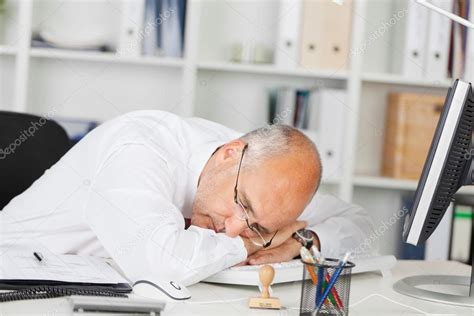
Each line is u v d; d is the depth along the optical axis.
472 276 1.49
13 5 3.48
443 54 3.35
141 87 3.55
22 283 1.35
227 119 3.54
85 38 3.50
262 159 1.55
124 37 3.32
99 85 3.54
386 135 3.55
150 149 1.64
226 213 1.59
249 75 3.54
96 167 1.73
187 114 3.35
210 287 1.50
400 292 1.55
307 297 1.26
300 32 3.32
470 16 3.33
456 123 1.39
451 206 3.28
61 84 3.53
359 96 3.35
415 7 3.34
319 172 1.58
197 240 1.50
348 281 1.27
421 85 3.46
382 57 3.57
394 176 3.40
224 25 3.54
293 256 1.72
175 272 1.45
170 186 1.62
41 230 1.77
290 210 1.56
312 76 3.48
